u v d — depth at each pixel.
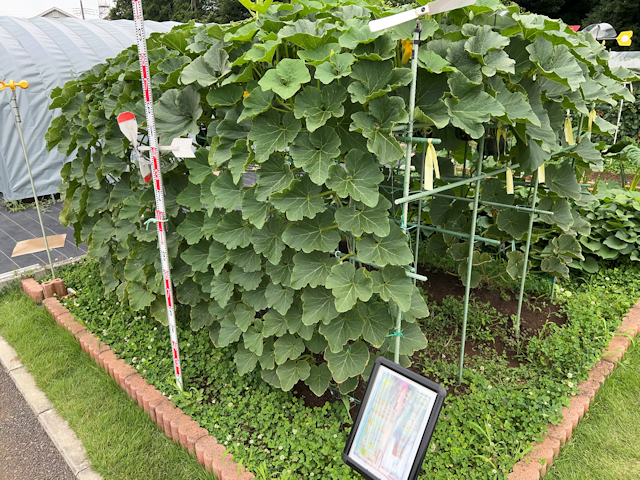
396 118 1.84
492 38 1.99
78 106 3.53
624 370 2.74
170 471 2.20
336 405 2.39
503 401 2.40
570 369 2.62
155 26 9.80
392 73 1.84
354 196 1.90
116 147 3.04
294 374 2.35
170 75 2.45
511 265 3.10
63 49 7.46
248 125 2.27
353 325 2.14
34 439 2.55
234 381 2.63
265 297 2.37
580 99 2.43
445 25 2.22
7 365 3.08
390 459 1.69
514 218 3.16
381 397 1.79
